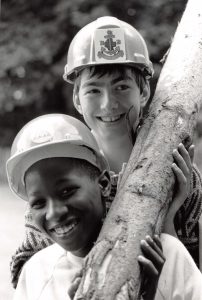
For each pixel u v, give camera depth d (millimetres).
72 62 3299
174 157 3037
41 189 2777
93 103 3275
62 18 18797
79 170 2801
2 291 7305
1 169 21297
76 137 2812
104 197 2949
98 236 2779
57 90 19906
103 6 18047
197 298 2801
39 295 2992
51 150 2768
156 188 2916
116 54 3191
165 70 3449
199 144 18531
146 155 3018
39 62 19188
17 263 3514
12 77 19484
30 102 19469
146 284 2709
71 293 2637
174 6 17984
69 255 3021
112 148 3355
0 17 19594
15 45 19094
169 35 17406
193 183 3357
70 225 2785
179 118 3174
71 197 2771
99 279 2605
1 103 19531
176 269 2850
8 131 20844
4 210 13305
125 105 3248
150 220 2822
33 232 3436
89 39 3238
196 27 3615
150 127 3141
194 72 3404
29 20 19516
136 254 2688
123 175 3002
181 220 3371
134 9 18344
